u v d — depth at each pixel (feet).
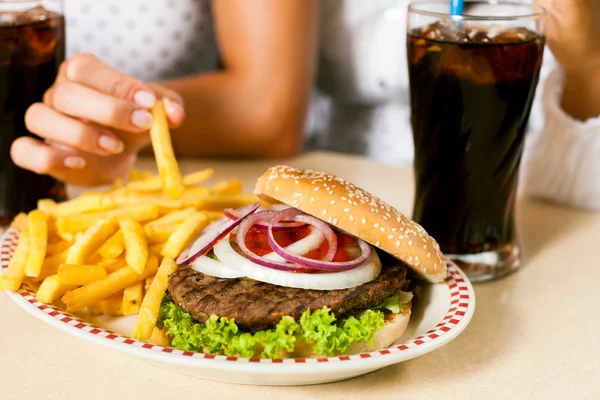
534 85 1.84
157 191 2.05
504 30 1.80
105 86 2.08
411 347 1.54
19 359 1.65
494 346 1.71
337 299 1.57
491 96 1.79
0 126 2.06
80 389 1.56
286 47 2.88
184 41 3.14
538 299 1.89
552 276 1.99
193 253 1.70
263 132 2.80
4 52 2.01
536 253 2.10
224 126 2.78
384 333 1.62
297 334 1.55
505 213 1.93
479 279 1.94
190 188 2.03
